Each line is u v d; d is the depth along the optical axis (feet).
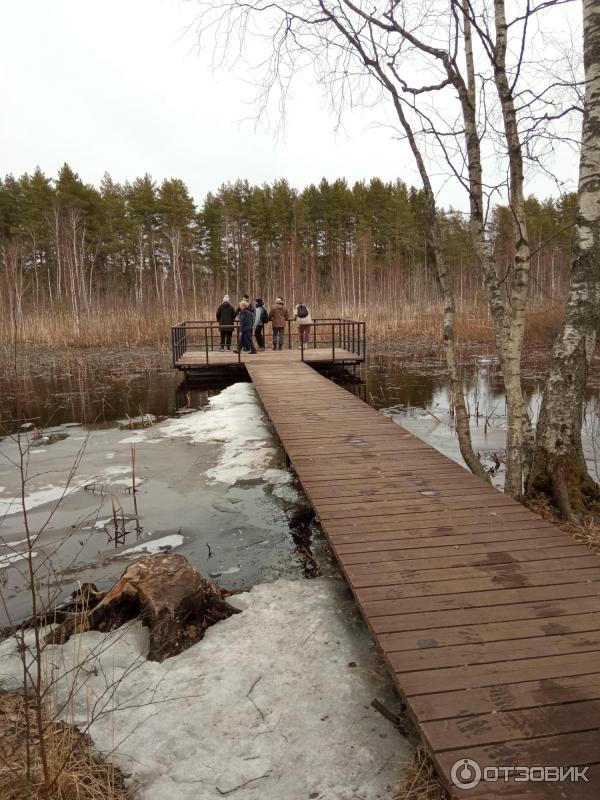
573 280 16.08
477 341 65.57
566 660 7.86
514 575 10.39
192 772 6.88
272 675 8.70
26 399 37.04
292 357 47.14
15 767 6.71
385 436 21.43
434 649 8.18
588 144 15.30
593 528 14.25
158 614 9.70
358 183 166.91
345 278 122.01
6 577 13.64
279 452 23.58
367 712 7.85
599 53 14.76
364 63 16.79
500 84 14.56
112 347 67.87
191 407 34.12
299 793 6.51
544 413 16.39
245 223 152.97
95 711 7.97
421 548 11.62
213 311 89.86
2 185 138.41
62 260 116.47
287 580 12.51
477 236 17.43
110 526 16.60
